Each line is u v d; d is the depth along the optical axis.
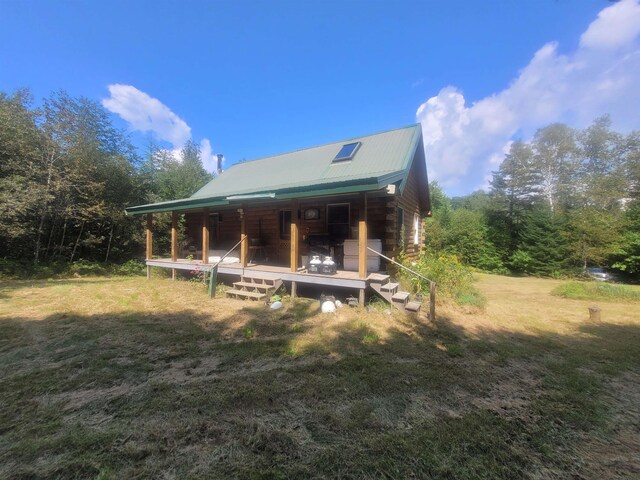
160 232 16.81
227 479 1.81
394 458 2.03
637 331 5.35
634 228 14.51
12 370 3.30
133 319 5.32
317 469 1.91
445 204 24.89
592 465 2.05
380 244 7.43
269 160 12.37
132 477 1.82
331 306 5.87
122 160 13.74
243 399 2.75
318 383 3.07
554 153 21.44
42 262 11.48
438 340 4.53
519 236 17.38
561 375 3.46
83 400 2.71
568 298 8.70
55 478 1.81
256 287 7.24
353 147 9.48
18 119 10.35
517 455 2.11
